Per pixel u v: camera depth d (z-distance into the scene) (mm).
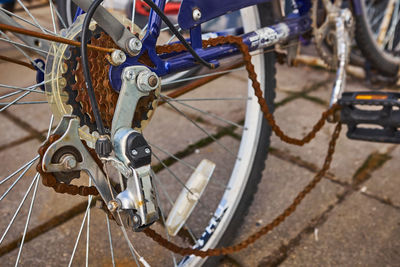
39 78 1075
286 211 1377
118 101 889
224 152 2211
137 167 877
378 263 1520
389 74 2680
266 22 1450
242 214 1591
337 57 1698
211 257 1464
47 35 769
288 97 2715
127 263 1507
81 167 875
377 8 3275
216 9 1104
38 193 1270
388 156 2135
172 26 958
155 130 2404
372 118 1425
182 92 1520
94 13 825
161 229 1645
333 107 1470
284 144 2254
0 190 1870
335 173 2020
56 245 1609
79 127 919
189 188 1396
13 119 2516
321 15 1652
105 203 955
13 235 1645
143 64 967
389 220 1725
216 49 1161
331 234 1665
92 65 896
